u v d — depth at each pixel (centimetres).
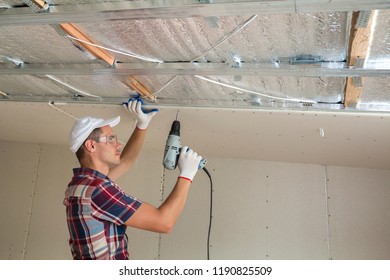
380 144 188
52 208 284
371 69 118
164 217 134
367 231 229
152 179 265
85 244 128
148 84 158
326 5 91
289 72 129
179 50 128
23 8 108
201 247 246
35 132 261
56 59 143
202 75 142
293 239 236
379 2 87
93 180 134
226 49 123
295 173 247
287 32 109
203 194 254
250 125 185
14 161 299
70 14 107
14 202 291
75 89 170
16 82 168
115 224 136
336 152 212
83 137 143
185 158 154
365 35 101
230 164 256
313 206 239
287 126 180
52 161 293
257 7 95
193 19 108
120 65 141
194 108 171
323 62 122
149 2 99
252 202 247
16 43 133
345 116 158
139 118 173
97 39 127
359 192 236
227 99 162
